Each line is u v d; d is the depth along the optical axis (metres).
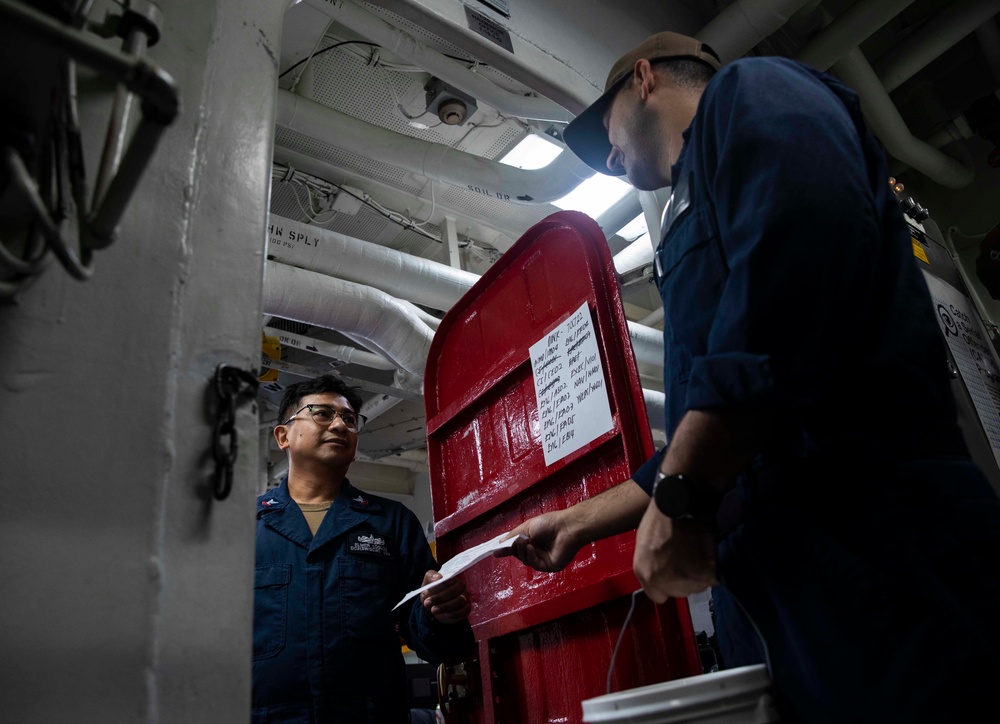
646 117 1.40
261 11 1.18
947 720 0.67
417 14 2.17
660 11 3.45
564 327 1.89
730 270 0.83
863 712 0.72
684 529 0.84
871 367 0.83
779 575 0.82
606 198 3.91
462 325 2.44
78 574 0.70
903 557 0.74
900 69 4.11
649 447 1.61
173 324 0.86
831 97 0.97
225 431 0.85
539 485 1.92
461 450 2.31
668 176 1.44
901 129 4.17
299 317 3.76
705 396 0.76
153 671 0.71
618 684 1.57
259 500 2.36
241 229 0.99
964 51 4.69
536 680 1.83
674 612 1.49
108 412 0.78
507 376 2.10
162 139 0.94
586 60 2.73
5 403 0.72
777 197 0.80
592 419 1.73
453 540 2.29
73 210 0.78
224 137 1.02
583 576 1.72
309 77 3.78
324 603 2.09
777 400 0.73
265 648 1.99
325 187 4.34
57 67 0.60
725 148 0.91
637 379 1.67
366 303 3.83
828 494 0.81
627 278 3.42
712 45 3.31
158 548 0.76
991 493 0.80
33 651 0.65
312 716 1.90
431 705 4.20
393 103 3.96
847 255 0.78
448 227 4.79
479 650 2.02
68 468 0.73
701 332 0.98
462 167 3.63
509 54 2.37
